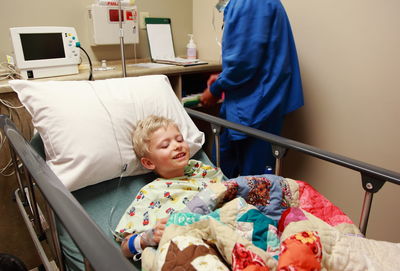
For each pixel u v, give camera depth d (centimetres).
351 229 90
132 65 190
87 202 108
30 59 136
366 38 145
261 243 85
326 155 96
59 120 104
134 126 119
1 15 155
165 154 111
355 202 168
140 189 115
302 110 179
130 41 194
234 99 153
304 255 70
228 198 100
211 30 223
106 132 110
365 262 74
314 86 171
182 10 229
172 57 219
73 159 101
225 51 142
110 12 180
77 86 116
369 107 151
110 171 110
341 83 159
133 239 90
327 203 101
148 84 133
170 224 83
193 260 71
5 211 141
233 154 171
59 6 172
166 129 114
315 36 164
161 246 77
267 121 152
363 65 149
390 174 84
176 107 137
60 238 94
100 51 194
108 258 45
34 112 106
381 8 137
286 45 144
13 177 138
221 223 83
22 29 132
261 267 69
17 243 149
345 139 164
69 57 147
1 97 126
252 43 137
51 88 110
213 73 207
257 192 102
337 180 173
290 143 105
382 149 151
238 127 122
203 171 124
